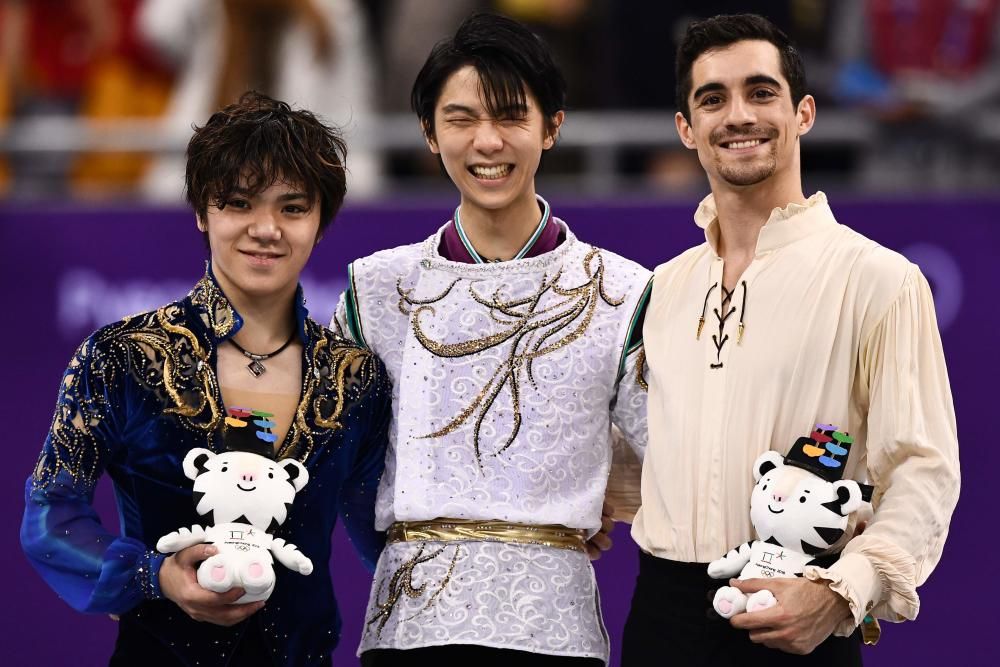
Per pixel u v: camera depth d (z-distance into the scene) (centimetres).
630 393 1321
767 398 1241
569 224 1917
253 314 1230
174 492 1187
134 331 1205
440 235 1359
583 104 2227
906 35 2295
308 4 2225
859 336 1237
